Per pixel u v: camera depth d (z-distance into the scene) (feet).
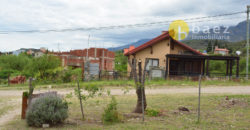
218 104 37.11
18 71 138.41
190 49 87.30
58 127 23.68
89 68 80.53
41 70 74.13
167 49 85.30
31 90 28.66
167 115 29.19
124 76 79.05
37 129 22.98
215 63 154.81
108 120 25.86
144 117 28.17
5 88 66.64
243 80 74.84
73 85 62.95
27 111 24.72
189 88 60.18
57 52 97.71
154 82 69.15
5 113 32.89
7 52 170.30
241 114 29.84
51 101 25.36
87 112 31.71
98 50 106.32
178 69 87.56
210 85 66.28
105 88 59.52
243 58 178.50
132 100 42.04
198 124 24.49
